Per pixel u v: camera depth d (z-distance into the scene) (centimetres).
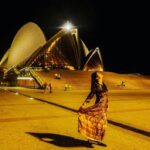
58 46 7194
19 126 834
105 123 607
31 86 4441
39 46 7756
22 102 1673
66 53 7394
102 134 605
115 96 2573
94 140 606
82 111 604
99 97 604
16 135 705
